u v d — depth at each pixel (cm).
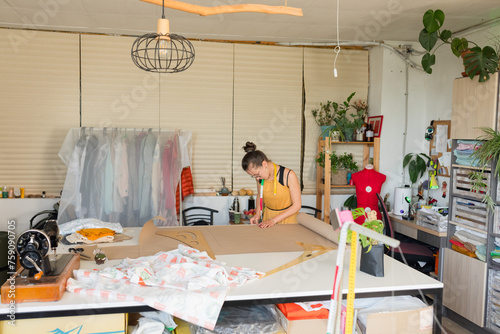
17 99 465
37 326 173
